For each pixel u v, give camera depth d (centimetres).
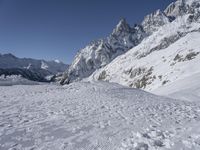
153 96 2823
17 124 1173
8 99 1886
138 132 1089
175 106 2006
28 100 1883
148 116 1483
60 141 966
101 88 2892
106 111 1577
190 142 978
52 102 1828
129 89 3172
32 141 955
